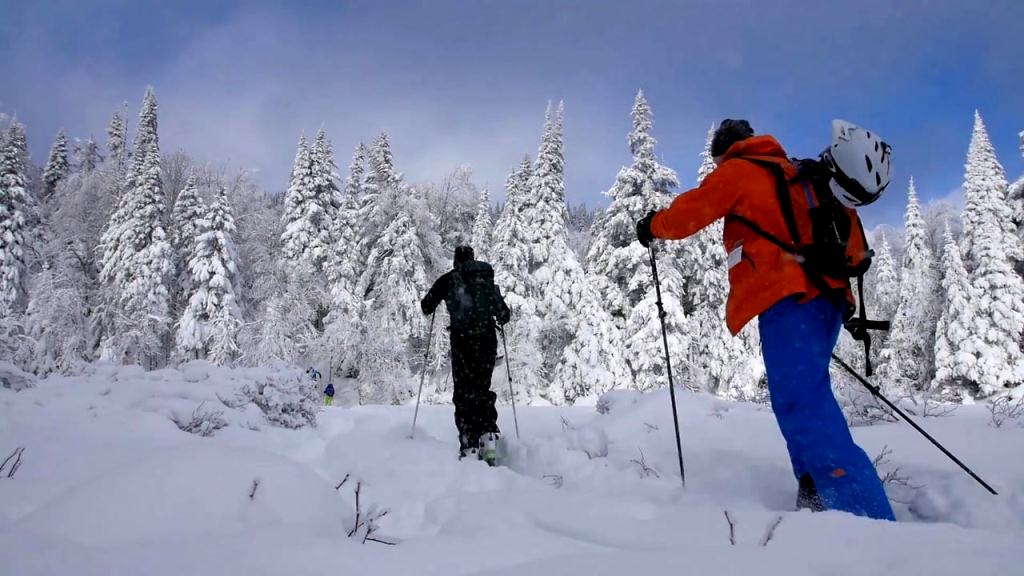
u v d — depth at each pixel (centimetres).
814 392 256
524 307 2775
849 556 148
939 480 287
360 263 3275
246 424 452
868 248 280
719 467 332
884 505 237
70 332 2559
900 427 384
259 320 2788
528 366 2678
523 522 234
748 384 2573
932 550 145
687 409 464
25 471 251
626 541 201
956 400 500
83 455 282
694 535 196
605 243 2827
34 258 3180
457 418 435
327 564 155
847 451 247
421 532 258
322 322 3106
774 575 134
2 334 578
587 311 2675
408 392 2816
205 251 2945
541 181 3017
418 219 3036
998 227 3039
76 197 3847
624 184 2725
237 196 3825
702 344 2744
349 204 3656
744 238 278
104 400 435
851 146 255
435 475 350
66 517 183
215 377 510
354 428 518
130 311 2927
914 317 3438
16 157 3297
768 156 293
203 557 152
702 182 296
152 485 200
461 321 457
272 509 210
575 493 279
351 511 248
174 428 388
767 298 262
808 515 191
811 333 260
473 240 3381
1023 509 231
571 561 152
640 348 2511
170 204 3831
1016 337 2892
